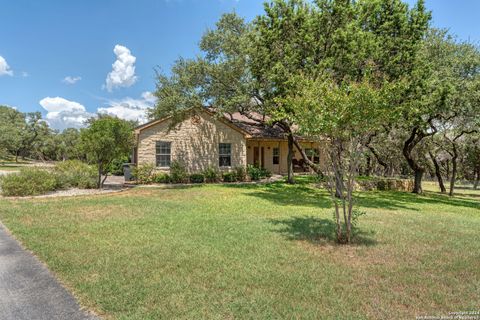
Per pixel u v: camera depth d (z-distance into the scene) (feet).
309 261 15.46
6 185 39.06
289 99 20.10
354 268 14.57
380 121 18.67
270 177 70.33
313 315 10.09
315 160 84.43
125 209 29.96
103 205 32.17
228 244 18.16
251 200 37.76
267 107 44.93
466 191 75.15
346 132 18.58
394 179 64.23
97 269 13.97
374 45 38.22
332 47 39.14
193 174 59.16
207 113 60.64
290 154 58.70
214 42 50.01
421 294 11.81
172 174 57.16
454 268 14.73
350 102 17.43
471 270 14.48
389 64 39.04
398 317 10.09
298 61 40.75
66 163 51.65
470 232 22.56
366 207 35.88
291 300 11.16
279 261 15.35
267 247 17.66
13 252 16.65
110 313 10.21
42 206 31.09
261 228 22.47
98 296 11.29
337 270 14.25
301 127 18.86
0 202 33.63
